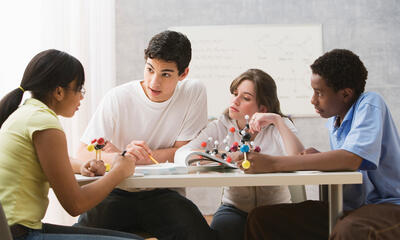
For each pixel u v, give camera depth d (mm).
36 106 1110
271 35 3846
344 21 3893
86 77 3445
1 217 846
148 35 3869
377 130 1240
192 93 1840
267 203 1687
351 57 1379
